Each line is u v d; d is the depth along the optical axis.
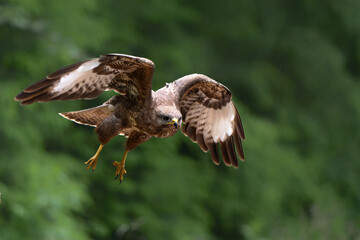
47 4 16.67
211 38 21.77
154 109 6.98
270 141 20.34
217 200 19.84
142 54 19.36
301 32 22.77
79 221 17.33
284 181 20.47
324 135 22.44
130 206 18.20
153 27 19.89
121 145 18.08
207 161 20.00
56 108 16.69
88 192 17.84
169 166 18.73
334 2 23.34
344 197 22.50
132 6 19.34
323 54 22.56
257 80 21.34
